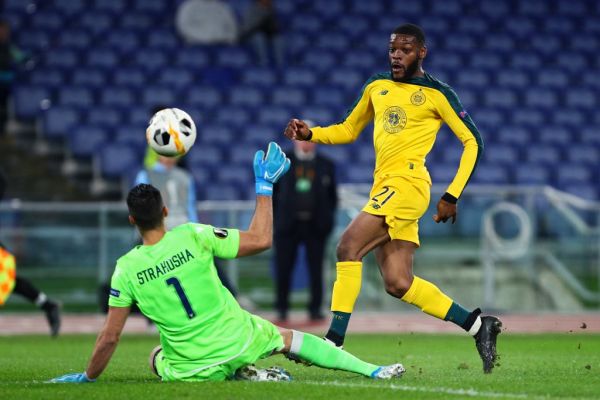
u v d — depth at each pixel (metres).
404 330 50.34
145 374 27.50
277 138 78.38
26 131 76.19
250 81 84.44
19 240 57.66
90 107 76.56
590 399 21.34
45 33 83.12
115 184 73.38
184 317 22.91
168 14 88.12
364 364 24.94
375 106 27.77
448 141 79.06
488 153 81.62
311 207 50.94
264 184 23.77
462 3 95.81
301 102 83.19
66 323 53.59
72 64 81.38
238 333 23.20
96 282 58.50
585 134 85.69
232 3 91.06
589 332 48.91
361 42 90.69
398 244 27.30
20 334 47.50
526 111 86.50
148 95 79.50
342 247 27.02
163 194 41.44
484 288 61.06
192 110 79.00
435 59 90.25
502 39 93.56
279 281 51.91
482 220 61.28
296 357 24.28
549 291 61.53
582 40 95.50
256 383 22.78
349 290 27.05
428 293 27.02
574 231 61.97
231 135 77.69
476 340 27.00
